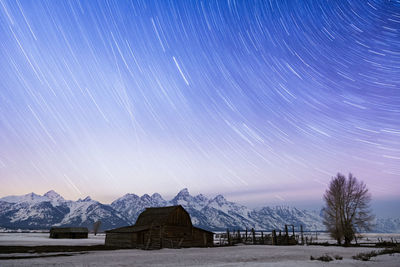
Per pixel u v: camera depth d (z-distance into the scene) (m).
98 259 28.41
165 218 56.50
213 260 28.11
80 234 110.38
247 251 41.53
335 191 57.62
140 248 49.09
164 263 25.06
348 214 55.66
